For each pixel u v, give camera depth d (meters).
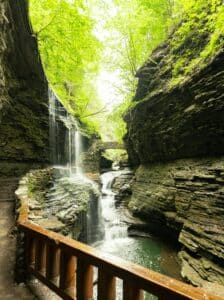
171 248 13.39
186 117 12.94
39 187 11.83
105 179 26.94
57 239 3.36
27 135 15.70
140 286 2.12
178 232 13.17
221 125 10.71
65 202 11.87
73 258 3.22
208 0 12.52
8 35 11.34
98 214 16.88
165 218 14.09
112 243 14.43
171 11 18.84
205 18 12.48
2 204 8.94
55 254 3.49
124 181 24.39
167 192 14.17
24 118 15.62
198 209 10.49
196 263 8.84
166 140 15.75
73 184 15.59
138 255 12.34
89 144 29.69
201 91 11.48
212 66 10.74
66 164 21.73
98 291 2.57
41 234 3.71
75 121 26.75
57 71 21.61
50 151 18.28
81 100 27.64
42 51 19.08
